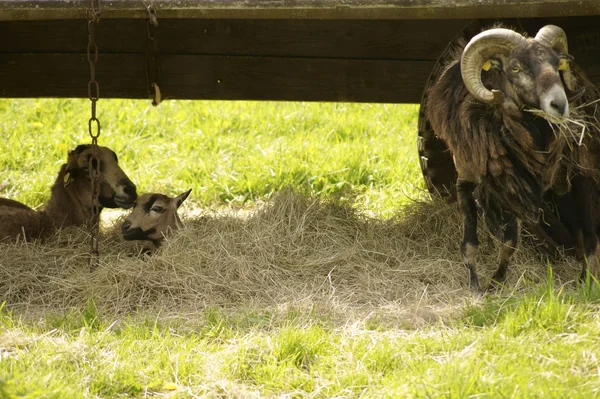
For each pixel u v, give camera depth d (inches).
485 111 326.0
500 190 334.3
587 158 335.9
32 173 568.7
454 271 363.3
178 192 536.1
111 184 433.1
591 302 295.6
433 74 396.8
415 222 422.0
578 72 334.3
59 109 724.7
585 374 243.4
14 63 471.5
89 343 279.3
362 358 262.5
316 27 464.8
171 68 472.1
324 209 420.2
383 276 359.3
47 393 232.1
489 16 341.1
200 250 369.1
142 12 346.6
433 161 434.3
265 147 624.4
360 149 599.8
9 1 342.0
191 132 668.7
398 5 331.9
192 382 255.6
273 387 252.4
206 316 311.9
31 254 382.0
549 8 332.8
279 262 371.9
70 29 465.7
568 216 357.7
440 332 284.5
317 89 473.4
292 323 297.4
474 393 231.1
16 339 281.7
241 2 336.8
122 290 342.6
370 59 468.1
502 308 296.0
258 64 471.2
